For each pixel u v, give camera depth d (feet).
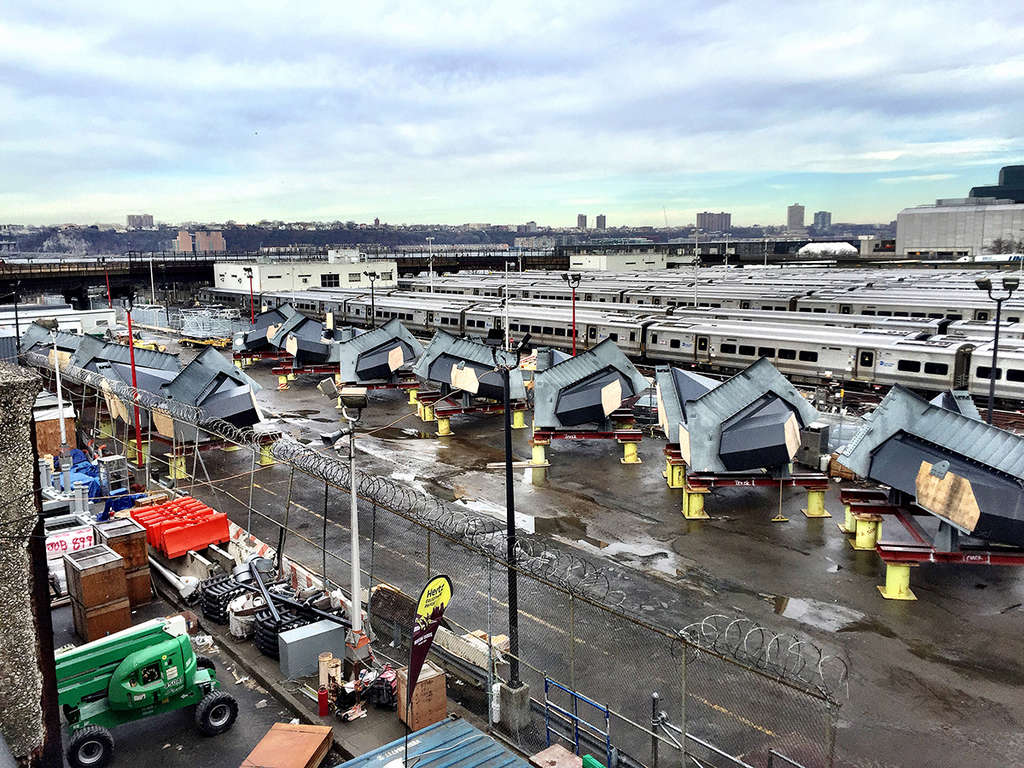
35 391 23.79
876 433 82.58
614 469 118.73
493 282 374.63
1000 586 77.25
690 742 51.62
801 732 52.90
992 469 72.13
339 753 51.39
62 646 64.95
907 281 305.73
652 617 70.49
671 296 276.21
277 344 201.67
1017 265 499.10
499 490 108.68
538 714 55.36
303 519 96.27
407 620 65.46
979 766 49.98
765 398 101.24
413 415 159.22
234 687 59.93
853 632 67.97
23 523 23.91
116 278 411.54
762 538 90.53
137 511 85.40
